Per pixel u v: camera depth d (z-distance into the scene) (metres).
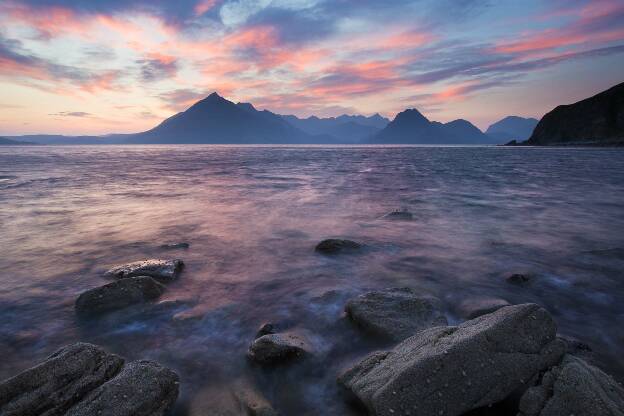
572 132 130.00
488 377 4.23
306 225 15.13
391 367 4.57
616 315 7.07
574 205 19.58
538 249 11.53
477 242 12.40
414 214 17.20
